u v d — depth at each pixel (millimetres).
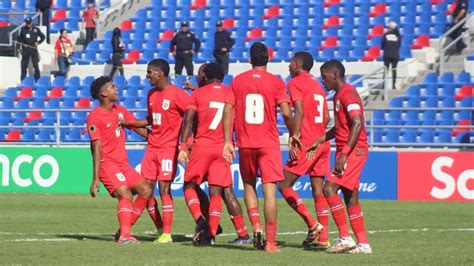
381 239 39594
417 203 62719
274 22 97500
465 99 79250
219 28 89000
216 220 36219
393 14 94062
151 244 36750
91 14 99062
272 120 33719
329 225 47250
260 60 33938
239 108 33844
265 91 33562
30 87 92062
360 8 96250
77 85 91688
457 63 85688
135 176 38188
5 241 37688
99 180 37656
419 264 30109
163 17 101750
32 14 101500
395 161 66000
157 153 38125
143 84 90250
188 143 38188
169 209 37875
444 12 92688
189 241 38406
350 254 33156
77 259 31172
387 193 66188
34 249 34375
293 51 92875
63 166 71438
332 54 91375
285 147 74250
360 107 32688
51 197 66188
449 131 75750
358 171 33219
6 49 96938
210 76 36531
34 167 72125
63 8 105250
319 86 37562
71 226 45531
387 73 82938
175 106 37844
